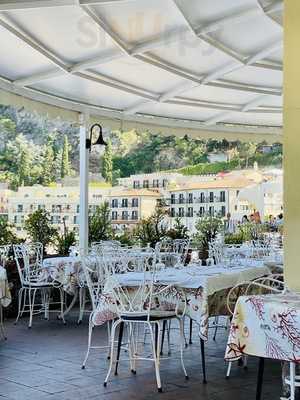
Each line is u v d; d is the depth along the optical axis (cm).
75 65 604
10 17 479
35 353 479
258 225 994
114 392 366
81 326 614
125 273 457
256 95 756
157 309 413
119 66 623
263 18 503
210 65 628
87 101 757
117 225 1015
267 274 469
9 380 392
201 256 862
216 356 474
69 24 497
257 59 604
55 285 642
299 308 260
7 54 566
